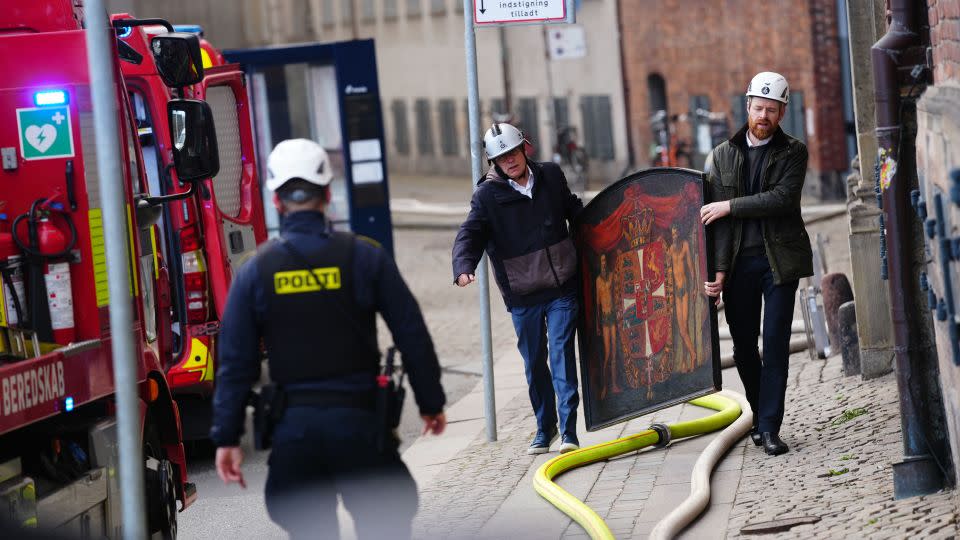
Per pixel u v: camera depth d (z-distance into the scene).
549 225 24.30
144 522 14.38
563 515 20.33
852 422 23.47
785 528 17.77
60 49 18.53
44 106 18.45
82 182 18.50
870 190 26.48
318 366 14.91
